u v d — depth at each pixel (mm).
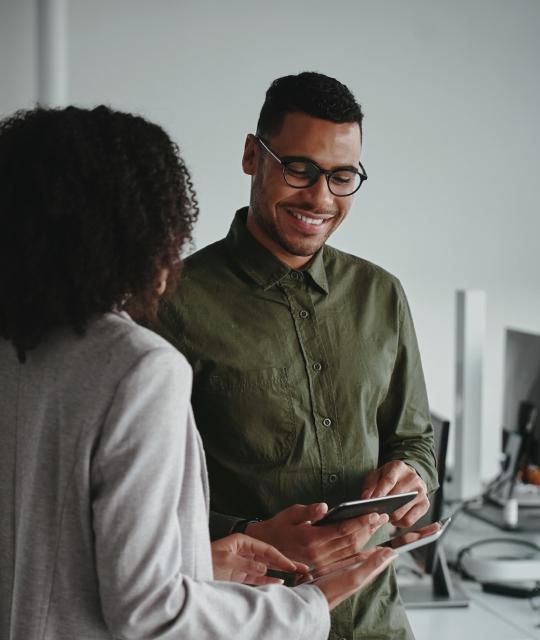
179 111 3945
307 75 1508
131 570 915
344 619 1543
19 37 3893
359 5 4027
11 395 1008
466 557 2562
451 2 4098
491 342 4305
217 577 1275
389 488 1508
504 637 2162
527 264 4301
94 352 958
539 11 4180
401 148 4129
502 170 4230
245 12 3945
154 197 977
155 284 1011
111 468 921
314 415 1568
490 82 4176
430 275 4211
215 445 1565
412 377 1711
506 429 3211
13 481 993
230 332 1573
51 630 945
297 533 1360
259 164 1545
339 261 1692
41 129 960
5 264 950
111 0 3859
